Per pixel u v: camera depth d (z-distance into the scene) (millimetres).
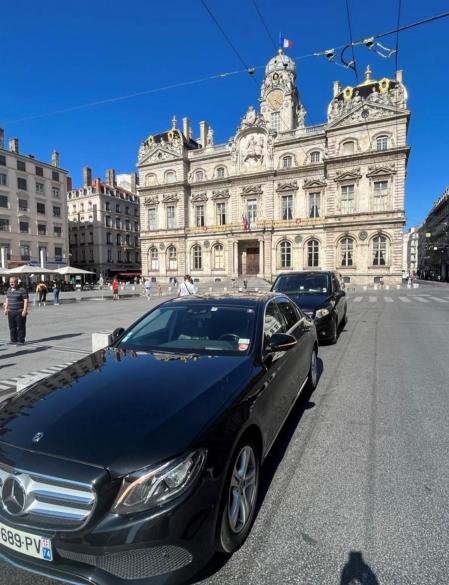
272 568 2182
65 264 63031
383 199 38781
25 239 57188
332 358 7574
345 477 3166
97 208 73438
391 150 37469
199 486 1941
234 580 2094
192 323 3857
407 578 2094
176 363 3100
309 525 2559
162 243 52875
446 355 7801
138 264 83500
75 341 9914
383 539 2406
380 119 38125
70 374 3076
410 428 4164
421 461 3426
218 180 48719
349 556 2266
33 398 2635
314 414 4613
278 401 3334
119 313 17125
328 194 41250
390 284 38688
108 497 1839
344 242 41062
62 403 2475
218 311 3973
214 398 2453
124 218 79938
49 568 1871
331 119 40750
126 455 1937
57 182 62719
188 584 2070
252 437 2611
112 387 2662
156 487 1858
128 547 1774
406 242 155250
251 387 2766
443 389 5539
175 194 51219
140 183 54656
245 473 2465
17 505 1946
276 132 45594
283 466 3365
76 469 1898
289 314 4898
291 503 2809
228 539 2176
